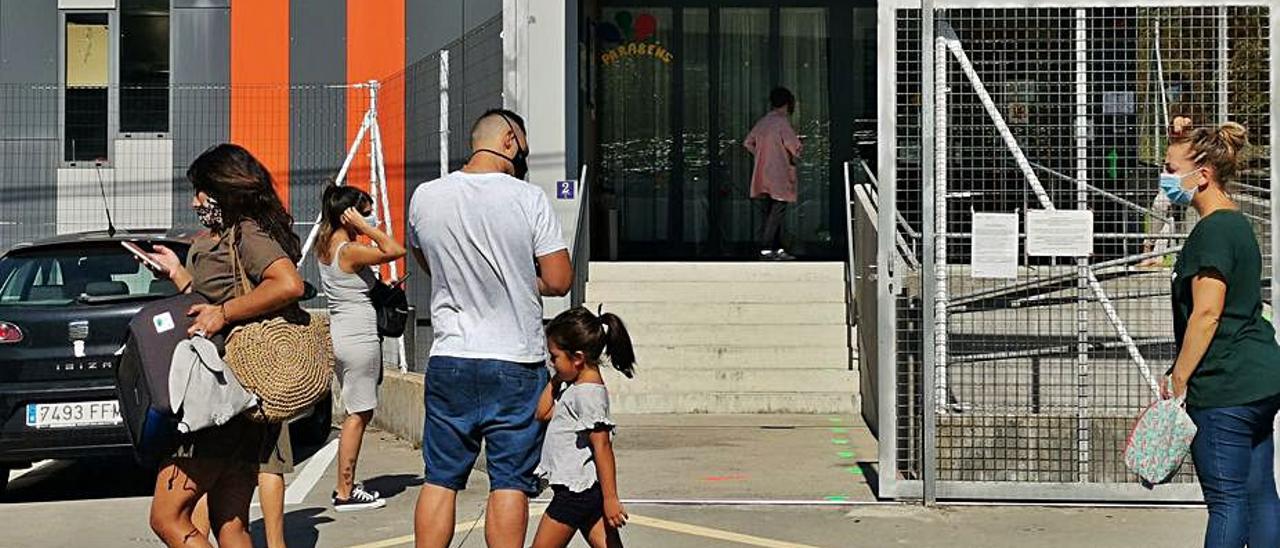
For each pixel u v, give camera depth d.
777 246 17.06
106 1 15.70
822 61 17.83
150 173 15.59
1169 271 9.78
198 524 7.24
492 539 6.44
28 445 9.62
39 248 10.14
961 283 9.89
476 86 11.57
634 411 13.36
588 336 6.70
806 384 13.59
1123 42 9.27
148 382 6.21
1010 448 9.24
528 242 6.45
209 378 6.18
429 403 6.51
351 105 15.37
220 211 6.51
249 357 6.30
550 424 6.84
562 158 14.48
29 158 15.63
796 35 17.81
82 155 15.69
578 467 6.76
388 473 10.91
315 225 14.02
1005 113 9.45
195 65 15.59
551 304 13.12
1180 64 9.19
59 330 9.73
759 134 16.80
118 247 10.21
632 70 17.75
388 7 15.35
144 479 11.34
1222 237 6.45
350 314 9.54
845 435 12.12
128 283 10.03
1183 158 6.64
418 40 15.34
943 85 9.24
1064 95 9.41
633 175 17.78
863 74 17.77
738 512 9.08
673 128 17.80
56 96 15.65
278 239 6.55
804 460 10.93
